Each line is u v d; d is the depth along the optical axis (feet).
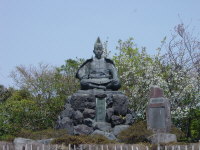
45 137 57.98
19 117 85.15
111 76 66.39
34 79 113.29
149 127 58.59
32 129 86.94
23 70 128.36
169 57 88.94
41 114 88.94
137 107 86.07
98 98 62.90
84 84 64.64
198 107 85.05
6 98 112.06
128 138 53.31
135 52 101.50
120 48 107.14
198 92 84.84
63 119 62.64
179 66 87.66
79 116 61.62
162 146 41.93
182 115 81.82
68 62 108.37
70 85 100.17
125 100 63.62
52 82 101.91
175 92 84.23
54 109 91.81
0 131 80.59
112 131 60.18
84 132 59.82
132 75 89.35
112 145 42.34
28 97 103.65
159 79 84.84
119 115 62.64
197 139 80.69
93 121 61.52
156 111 59.11
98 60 66.95
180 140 63.93
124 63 93.81
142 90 86.58
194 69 87.30
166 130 58.03
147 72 87.25
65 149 43.55
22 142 47.09
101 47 67.41
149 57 93.04
